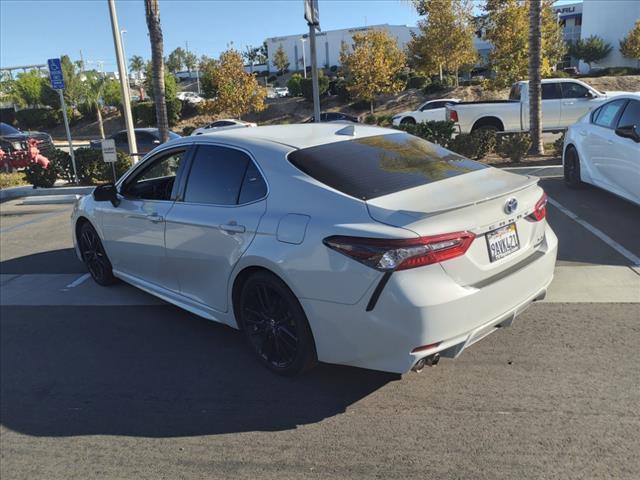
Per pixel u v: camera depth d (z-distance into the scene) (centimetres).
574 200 807
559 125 1560
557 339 404
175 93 4731
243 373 389
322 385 365
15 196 1259
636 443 288
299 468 287
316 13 791
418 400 340
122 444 319
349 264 303
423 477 273
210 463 296
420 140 443
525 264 345
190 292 438
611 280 507
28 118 4966
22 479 295
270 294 361
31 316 519
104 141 1123
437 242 294
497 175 377
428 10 3628
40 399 375
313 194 338
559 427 304
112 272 564
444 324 295
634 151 652
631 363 365
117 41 1307
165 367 406
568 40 6450
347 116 3172
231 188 391
